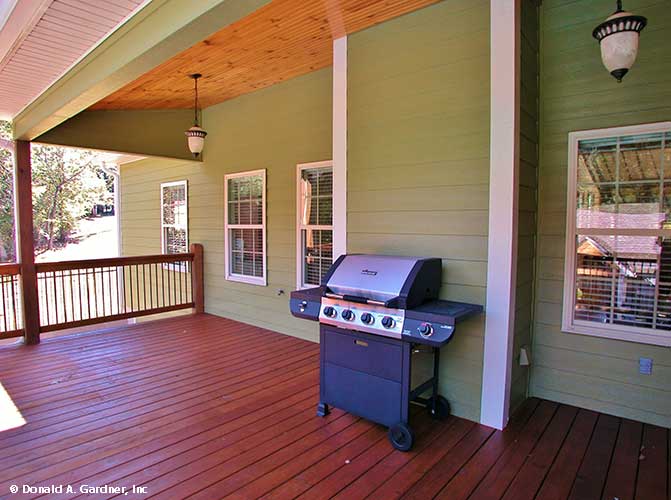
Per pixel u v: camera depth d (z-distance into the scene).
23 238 4.68
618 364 2.89
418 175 3.04
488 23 2.68
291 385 3.50
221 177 5.96
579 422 2.81
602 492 2.08
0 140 5.63
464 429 2.72
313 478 2.19
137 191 8.25
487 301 2.74
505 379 2.70
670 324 2.74
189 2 2.20
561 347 3.10
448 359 2.94
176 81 4.63
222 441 2.57
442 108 2.90
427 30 2.96
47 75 3.63
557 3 3.01
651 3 2.68
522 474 2.23
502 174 2.65
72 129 5.04
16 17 2.62
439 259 2.87
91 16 2.65
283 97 4.95
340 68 3.49
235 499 2.02
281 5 2.92
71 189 16.17
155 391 3.36
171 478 2.19
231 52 3.87
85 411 2.99
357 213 3.43
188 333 5.19
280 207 5.10
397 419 2.51
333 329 2.81
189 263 6.42
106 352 4.39
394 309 2.47
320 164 4.61
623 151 2.84
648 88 2.71
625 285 2.88
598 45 2.87
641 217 2.81
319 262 4.74
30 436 2.63
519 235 2.80
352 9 2.98
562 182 3.05
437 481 2.17
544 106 3.09
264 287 5.38
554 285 3.11
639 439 2.59
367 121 3.34
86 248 17.14
